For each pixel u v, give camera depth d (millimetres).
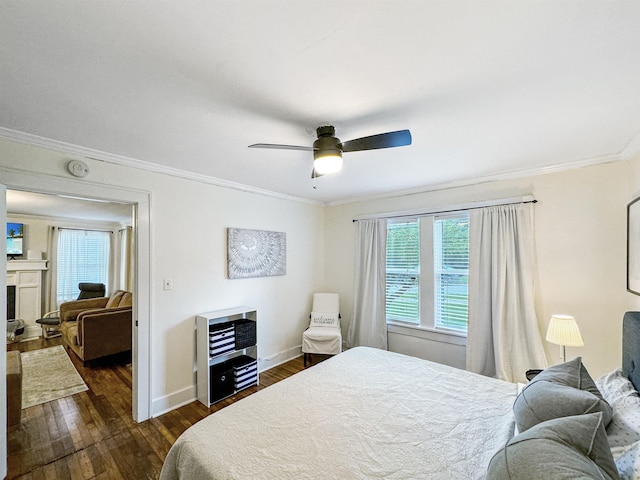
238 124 1838
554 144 2203
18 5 936
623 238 2418
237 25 1042
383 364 2318
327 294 4305
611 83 1405
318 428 1452
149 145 2191
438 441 1352
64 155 2180
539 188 2801
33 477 1880
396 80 1385
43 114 1699
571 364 1494
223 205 3281
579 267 2598
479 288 3043
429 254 3518
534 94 1509
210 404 2850
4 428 1794
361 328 3963
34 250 5332
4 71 1286
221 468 1177
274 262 3836
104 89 1444
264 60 1232
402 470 1167
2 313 1820
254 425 1476
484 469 1170
